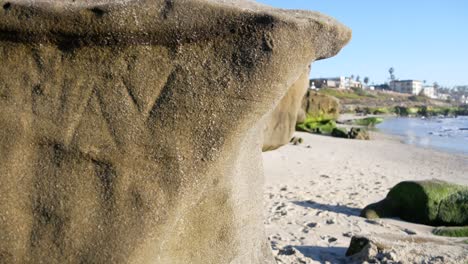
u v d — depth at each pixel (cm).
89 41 199
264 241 311
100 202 198
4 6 197
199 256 238
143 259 197
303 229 588
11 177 196
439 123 4269
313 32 214
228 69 205
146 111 202
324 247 503
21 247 194
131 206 198
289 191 859
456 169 1330
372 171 1191
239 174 260
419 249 433
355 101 7950
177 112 203
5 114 198
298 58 212
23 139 198
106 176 199
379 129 3183
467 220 661
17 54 200
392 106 7312
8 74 199
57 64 201
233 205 253
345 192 879
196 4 201
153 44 202
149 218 198
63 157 199
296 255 452
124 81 202
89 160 200
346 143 1905
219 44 205
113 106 201
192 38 202
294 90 372
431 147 1978
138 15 197
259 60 203
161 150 202
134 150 201
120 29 197
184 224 227
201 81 204
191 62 204
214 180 229
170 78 204
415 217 670
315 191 873
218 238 247
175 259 225
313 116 2348
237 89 205
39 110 199
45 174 198
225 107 206
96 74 201
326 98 2378
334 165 1249
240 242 265
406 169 1280
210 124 206
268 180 963
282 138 374
